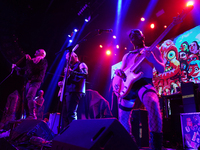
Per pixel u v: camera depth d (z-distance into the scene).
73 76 2.85
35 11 7.94
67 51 2.89
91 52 9.98
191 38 6.01
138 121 3.54
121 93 2.00
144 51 1.89
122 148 1.10
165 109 4.83
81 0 7.14
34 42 9.03
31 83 3.79
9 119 6.07
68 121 2.95
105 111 3.68
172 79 6.27
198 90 3.73
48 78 10.02
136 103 4.18
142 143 3.43
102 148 1.02
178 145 3.68
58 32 8.98
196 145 2.99
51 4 7.60
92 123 1.29
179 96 4.49
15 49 8.09
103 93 9.41
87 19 7.52
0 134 3.23
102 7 7.33
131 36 2.22
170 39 6.66
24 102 4.81
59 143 1.32
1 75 8.16
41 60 3.81
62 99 2.39
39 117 7.25
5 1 7.21
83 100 3.69
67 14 8.10
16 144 2.47
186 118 3.27
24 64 8.34
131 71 1.92
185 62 6.00
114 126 1.12
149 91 1.74
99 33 2.63
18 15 7.78
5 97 8.00
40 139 2.48
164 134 4.18
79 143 1.12
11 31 7.92
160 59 2.01
